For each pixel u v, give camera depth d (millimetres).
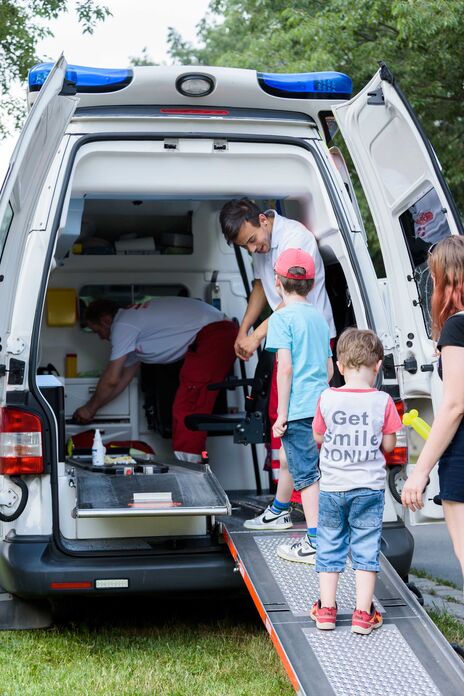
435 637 3760
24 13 12289
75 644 4656
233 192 4926
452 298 3510
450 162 13219
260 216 5238
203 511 4234
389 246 4914
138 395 6930
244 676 4191
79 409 6766
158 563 4434
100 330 6902
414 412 3949
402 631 3820
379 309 4805
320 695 3365
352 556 3926
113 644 4703
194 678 4164
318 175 4910
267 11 15109
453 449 3463
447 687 3436
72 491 4527
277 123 4922
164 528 4613
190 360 6395
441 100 13289
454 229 4461
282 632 3771
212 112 4891
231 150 4840
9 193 3795
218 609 5457
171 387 6773
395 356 4777
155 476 4848
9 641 4668
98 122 4703
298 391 4449
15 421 4406
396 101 4547
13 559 4379
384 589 4184
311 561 4309
